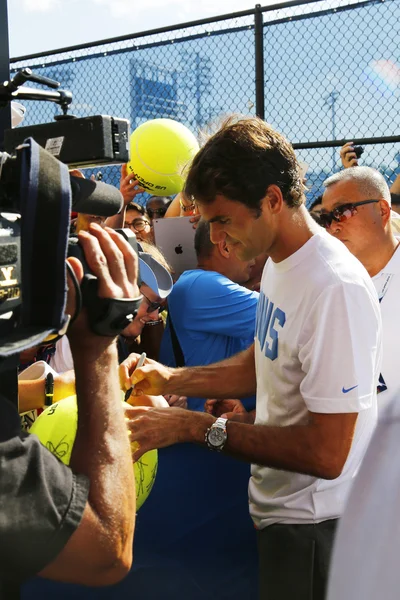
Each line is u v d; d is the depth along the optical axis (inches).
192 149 128.0
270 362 72.9
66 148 47.6
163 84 182.2
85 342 44.1
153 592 85.5
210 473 89.0
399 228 128.9
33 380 80.0
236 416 96.0
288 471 69.0
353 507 34.9
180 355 104.3
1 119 56.0
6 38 57.9
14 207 40.8
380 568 32.5
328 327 64.9
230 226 68.8
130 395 82.0
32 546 38.4
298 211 69.2
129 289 44.4
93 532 40.7
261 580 76.6
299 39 167.2
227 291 101.3
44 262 38.5
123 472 43.8
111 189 49.3
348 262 67.7
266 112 171.2
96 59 190.2
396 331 100.3
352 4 160.9
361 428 71.4
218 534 88.7
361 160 163.9
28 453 39.4
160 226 139.6
